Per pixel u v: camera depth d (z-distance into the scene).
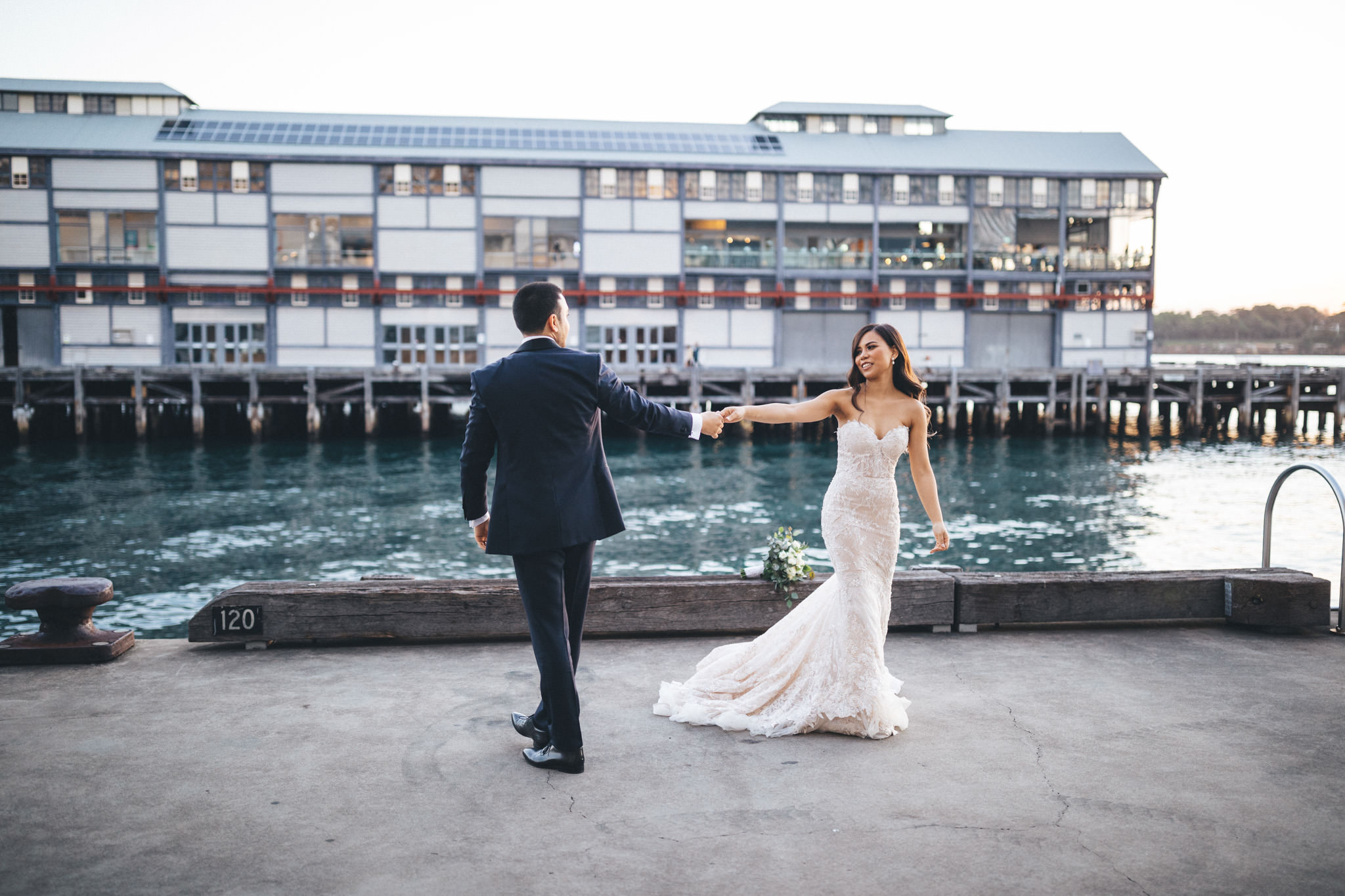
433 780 3.24
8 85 41.75
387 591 4.78
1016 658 4.64
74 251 39.62
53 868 2.64
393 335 41.47
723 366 43.59
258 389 38.00
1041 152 46.09
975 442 39.00
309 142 41.28
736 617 4.96
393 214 40.84
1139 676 4.35
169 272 39.97
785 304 43.91
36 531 19.56
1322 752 3.47
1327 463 32.06
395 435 40.06
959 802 3.07
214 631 4.68
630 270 42.38
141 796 3.10
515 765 3.37
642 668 4.51
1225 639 4.95
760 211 43.06
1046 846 2.78
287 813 2.99
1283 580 5.01
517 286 41.97
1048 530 20.34
